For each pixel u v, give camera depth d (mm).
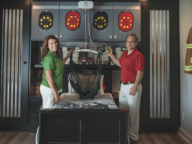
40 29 2732
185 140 2400
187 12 2422
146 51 2699
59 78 2008
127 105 2311
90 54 3074
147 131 2736
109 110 1515
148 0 2701
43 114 1507
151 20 2709
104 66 2748
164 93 2717
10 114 2758
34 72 2893
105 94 2590
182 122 2621
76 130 1517
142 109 2703
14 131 2723
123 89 2264
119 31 2744
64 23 2740
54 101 1971
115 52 2906
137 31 2727
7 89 2760
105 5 2732
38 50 3027
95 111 1497
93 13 2740
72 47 2922
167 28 2713
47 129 1515
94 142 1516
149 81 2695
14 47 2750
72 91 2559
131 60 2141
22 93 2723
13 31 2752
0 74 2756
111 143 1516
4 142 2303
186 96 2484
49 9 2738
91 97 2213
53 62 1902
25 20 2727
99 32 2744
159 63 2711
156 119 2705
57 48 2041
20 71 2750
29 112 2684
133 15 2729
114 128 1520
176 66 2707
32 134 2596
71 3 2697
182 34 2598
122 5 2730
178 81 2707
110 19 2744
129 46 2166
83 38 2742
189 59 2086
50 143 1515
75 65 2408
